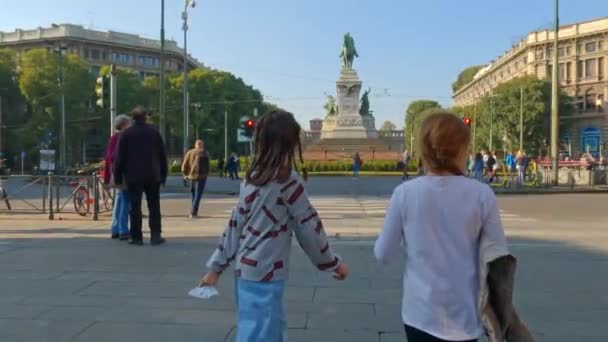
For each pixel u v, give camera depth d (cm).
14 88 7488
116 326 550
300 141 347
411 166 5309
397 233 297
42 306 619
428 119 300
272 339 334
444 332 278
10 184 1681
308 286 711
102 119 7912
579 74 9388
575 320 582
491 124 8106
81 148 8400
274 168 336
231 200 2306
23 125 7300
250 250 337
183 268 812
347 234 1214
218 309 607
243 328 336
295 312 600
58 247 991
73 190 1598
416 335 284
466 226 283
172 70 13075
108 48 12100
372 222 1480
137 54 12569
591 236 1186
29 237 1126
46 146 6900
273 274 336
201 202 2202
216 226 1345
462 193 286
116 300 643
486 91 12675
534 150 7988
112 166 1070
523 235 1203
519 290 702
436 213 285
